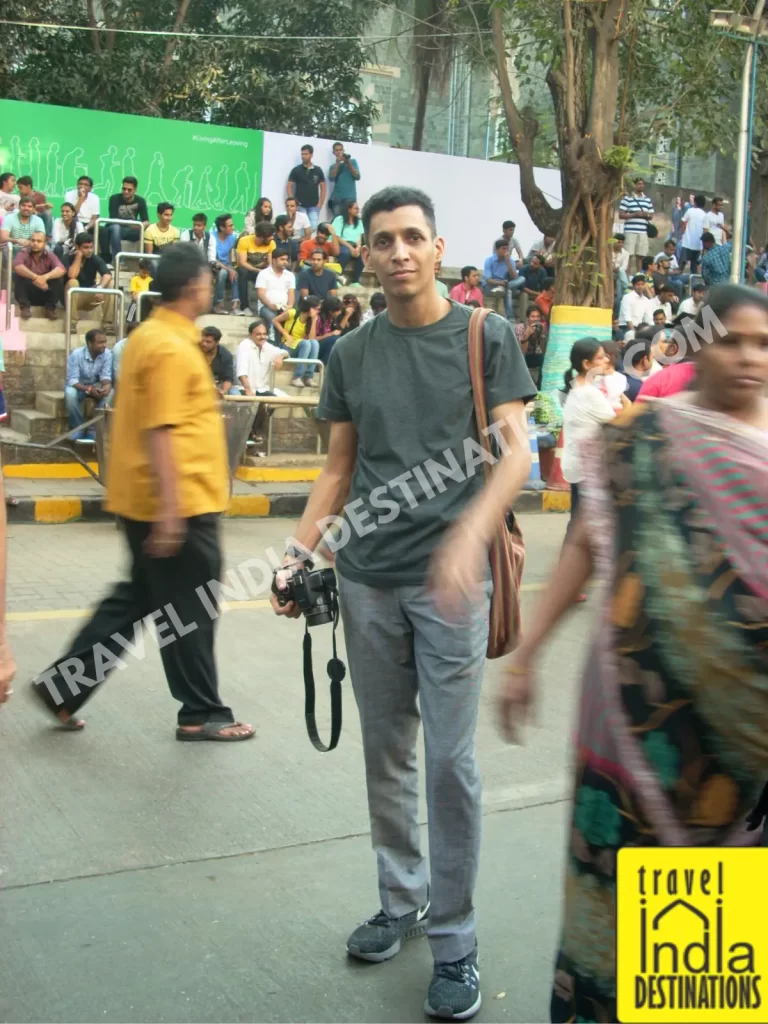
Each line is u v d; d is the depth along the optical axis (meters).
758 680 1.81
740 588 1.81
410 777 3.01
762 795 1.94
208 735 4.58
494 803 4.07
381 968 2.96
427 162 17.12
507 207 17.80
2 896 3.26
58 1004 2.74
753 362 1.95
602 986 1.98
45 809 3.87
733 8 12.51
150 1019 2.70
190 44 18.84
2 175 13.91
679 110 13.72
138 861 3.51
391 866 3.02
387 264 2.71
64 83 17.73
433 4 18.56
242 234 15.01
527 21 13.44
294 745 4.57
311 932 3.13
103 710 4.92
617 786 1.93
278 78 19.86
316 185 16.19
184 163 15.71
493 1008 2.81
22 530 8.98
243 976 2.90
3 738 4.54
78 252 12.66
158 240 14.41
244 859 3.56
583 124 12.86
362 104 20.81
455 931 2.79
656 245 20.03
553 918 3.25
